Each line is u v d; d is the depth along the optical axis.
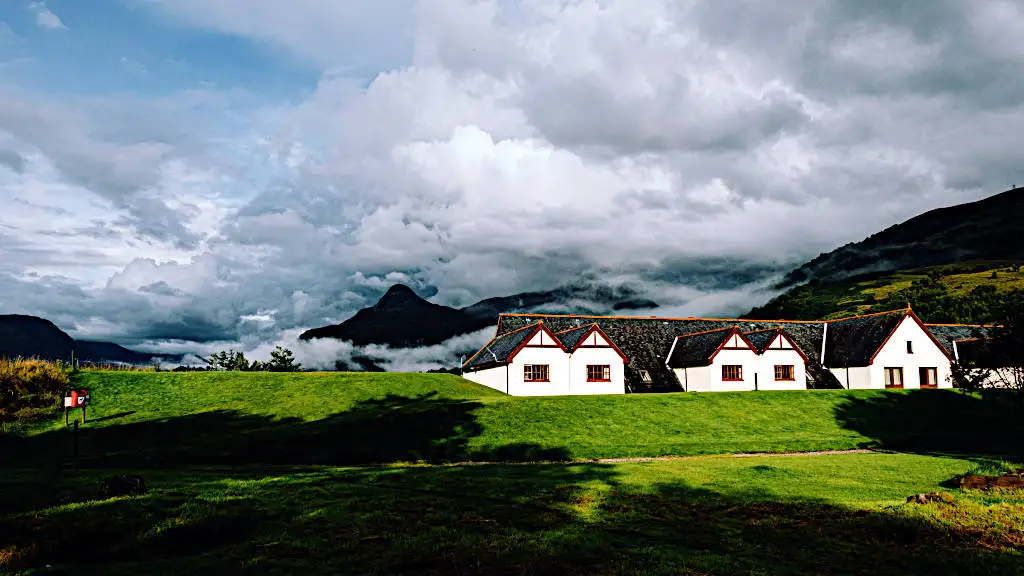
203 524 15.36
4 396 37.78
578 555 13.54
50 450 31.91
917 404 46.38
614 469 25.98
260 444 31.98
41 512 16.25
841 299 163.38
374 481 21.64
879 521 16.27
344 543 14.21
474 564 12.95
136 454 30.16
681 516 17.23
